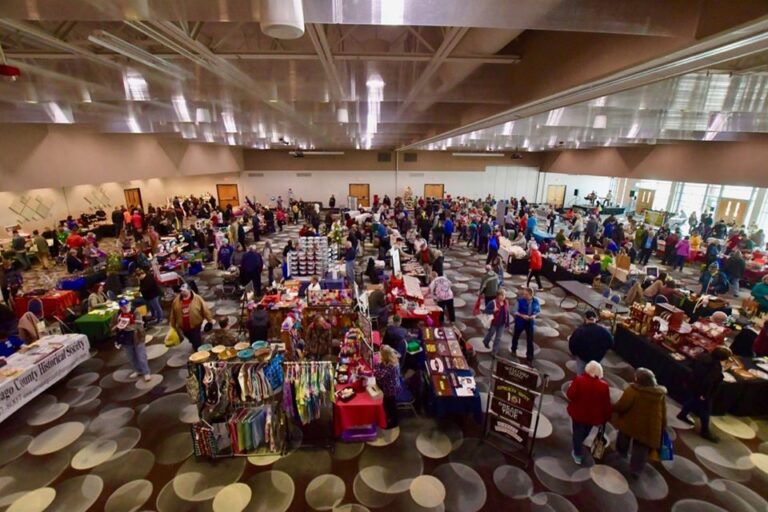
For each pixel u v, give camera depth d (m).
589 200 23.23
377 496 3.87
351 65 4.31
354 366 4.92
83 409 5.18
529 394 4.20
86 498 3.86
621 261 9.47
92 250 10.77
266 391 4.16
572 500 3.83
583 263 9.92
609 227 13.62
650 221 18.27
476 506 3.76
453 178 24.09
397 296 7.07
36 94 4.93
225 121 8.82
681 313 5.78
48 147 10.52
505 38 2.96
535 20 1.98
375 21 1.98
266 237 16.39
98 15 2.02
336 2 1.87
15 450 4.46
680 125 7.59
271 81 4.41
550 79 3.51
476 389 4.62
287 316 6.12
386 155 23.45
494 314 6.41
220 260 10.83
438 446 4.52
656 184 20.77
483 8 1.90
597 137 10.82
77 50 3.67
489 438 4.63
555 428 4.84
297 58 3.93
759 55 3.96
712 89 4.59
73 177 11.31
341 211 20.00
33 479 4.09
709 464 4.30
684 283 10.88
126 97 5.20
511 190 24.77
